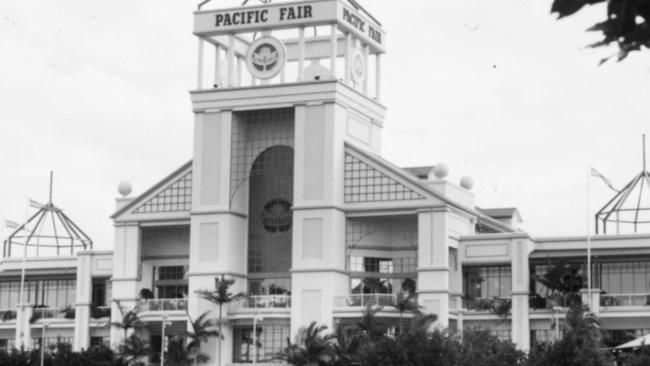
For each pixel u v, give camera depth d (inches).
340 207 4212.6
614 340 3996.1
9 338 4891.7
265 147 4347.9
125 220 4510.3
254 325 3937.0
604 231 4510.3
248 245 4402.1
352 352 3799.2
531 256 4205.2
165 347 4397.1
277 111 4338.1
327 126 4192.9
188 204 4424.2
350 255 4234.7
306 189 4205.2
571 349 3132.4
